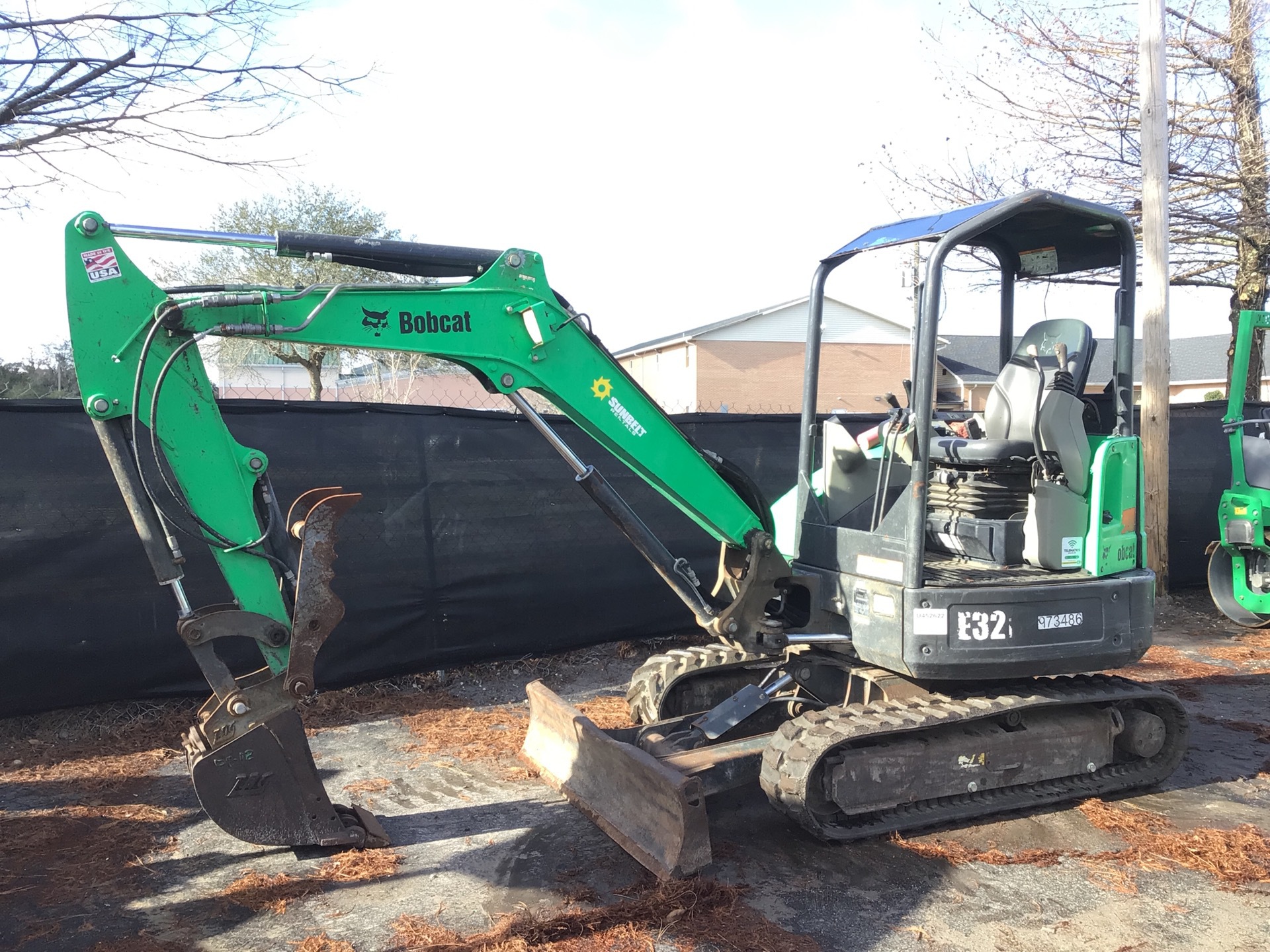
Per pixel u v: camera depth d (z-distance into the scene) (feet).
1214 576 26.53
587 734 13.23
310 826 12.00
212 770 11.40
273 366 67.87
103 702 17.31
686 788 11.14
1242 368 24.77
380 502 19.15
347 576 18.84
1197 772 15.39
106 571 17.04
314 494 11.84
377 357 49.34
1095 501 13.47
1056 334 14.67
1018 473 14.39
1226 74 30.07
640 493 21.85
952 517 15.01
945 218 13.29
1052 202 12.89
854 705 13.07
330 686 18.89
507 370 12.01
